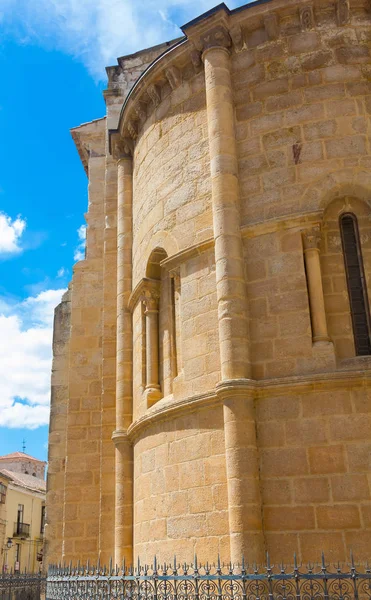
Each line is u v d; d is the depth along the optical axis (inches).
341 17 580.1
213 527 497.0
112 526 723.4
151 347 642.2
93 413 814.5
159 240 636.1
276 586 424.2
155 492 569.0
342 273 529.7
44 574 848.9
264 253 538.6
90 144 968.3
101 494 735.7
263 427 492.4
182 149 633.0
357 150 545.3
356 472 461.1
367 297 523.5
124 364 699.4
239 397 493.7
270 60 591.2
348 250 541.0
